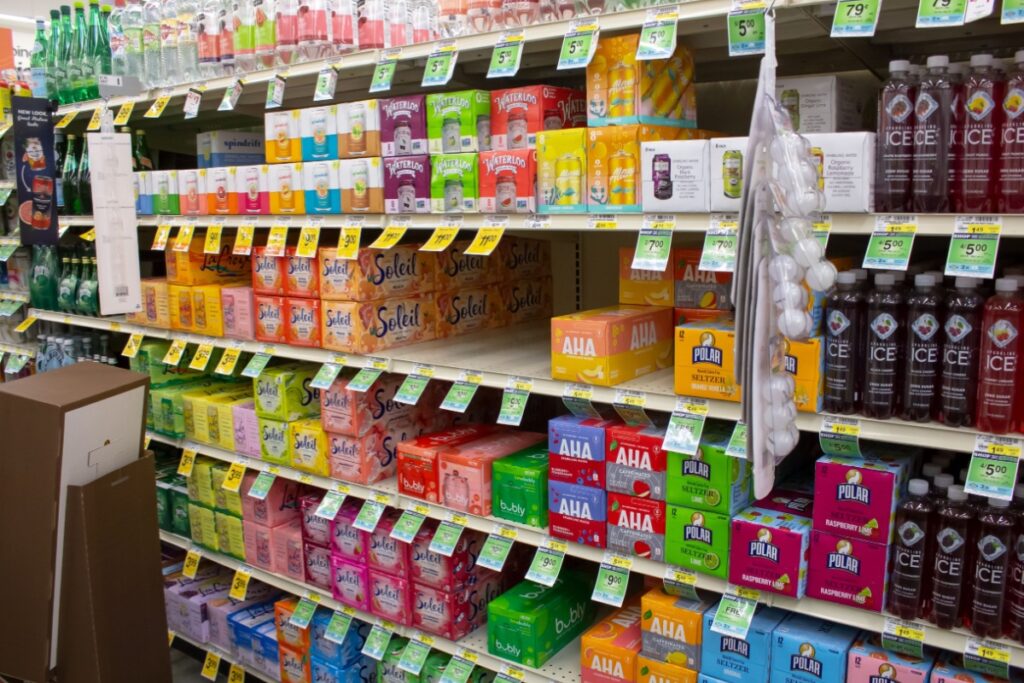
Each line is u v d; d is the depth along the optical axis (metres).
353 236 2.81
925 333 1.85
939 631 1.88
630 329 2.37
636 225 2.18
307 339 3.03
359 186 2.77
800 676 2.05
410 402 2.69
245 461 3.36
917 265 2.21
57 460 2.72
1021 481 1.95
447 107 2.57
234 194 3.21
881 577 1.93
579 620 2.77
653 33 2.05
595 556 2.38
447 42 2.49
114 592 2.90
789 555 2.03
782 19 2.01
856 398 1.96
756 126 1.44
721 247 2.00
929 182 1.80
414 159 2.62
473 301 3.27
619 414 2.38
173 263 3.59
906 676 1.91
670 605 2.25
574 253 3.48
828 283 1.56
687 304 2.49
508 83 3.10
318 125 2.89
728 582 2.15
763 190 1.47
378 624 2.97
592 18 2.17
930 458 2.16
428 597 2.81
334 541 3.07
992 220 1.71
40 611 2.83
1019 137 1.70
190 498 3.71
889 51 2.43
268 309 3.16
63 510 2.79
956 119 1.79
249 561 3.47
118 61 3.71
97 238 2.99
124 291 3.08
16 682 3.04
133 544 2.97
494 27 2.51
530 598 2.68
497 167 2.44
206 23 3.23
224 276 3.65
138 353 3.90
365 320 2.86
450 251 3.16
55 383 2.91
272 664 3.39
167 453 4.39
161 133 4.47
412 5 2.94
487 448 2.74
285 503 3.38
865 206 1.83
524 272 3.49
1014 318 1.73
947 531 1.85
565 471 2.41
